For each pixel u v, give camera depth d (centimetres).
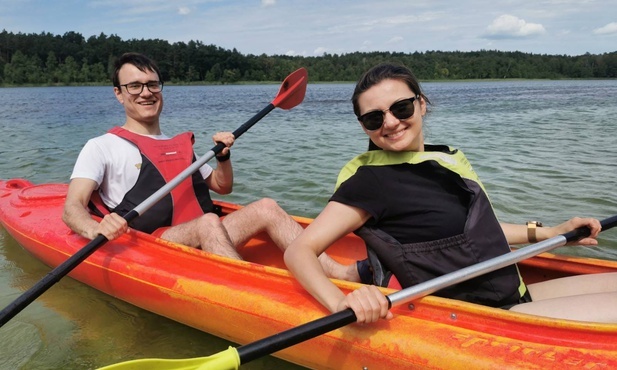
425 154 198
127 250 286
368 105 198
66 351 253
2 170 675
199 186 327
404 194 194
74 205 280
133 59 314
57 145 897
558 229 233
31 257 375
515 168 636
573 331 176
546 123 1218
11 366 240
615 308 187
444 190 198
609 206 465
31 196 379
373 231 201
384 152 204
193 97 2922
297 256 194
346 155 758
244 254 317
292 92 395
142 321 280
